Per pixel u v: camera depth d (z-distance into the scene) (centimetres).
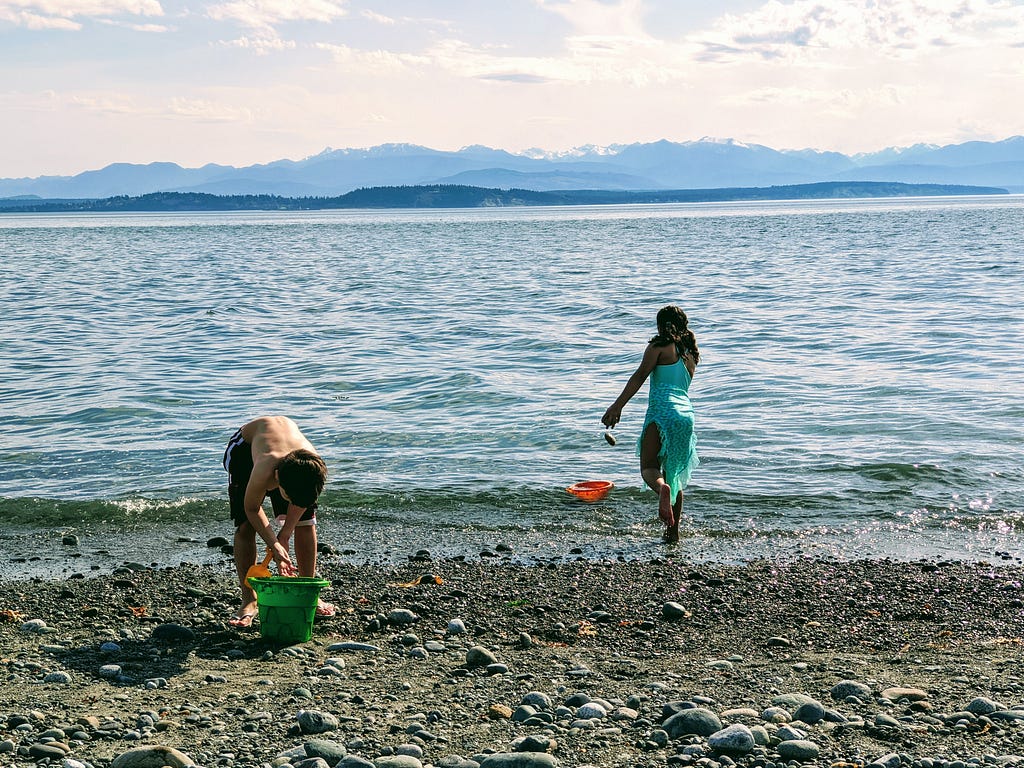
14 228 15100
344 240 8562
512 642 588
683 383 820
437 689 502
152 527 887
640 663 550
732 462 1077
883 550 805
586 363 1775
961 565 757
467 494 979
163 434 1241
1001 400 1345
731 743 416
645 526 882
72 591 698
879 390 1444
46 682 508
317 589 577
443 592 693
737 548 816
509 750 423
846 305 2589
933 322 2181
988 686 498
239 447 602
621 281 3584
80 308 2853
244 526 612
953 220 10362
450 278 3891
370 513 925
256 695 487
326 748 411
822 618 634
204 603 665
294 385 1585
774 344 1934
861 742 426
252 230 12275
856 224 9919
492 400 1438
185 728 445
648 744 427
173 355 1923
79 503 945
